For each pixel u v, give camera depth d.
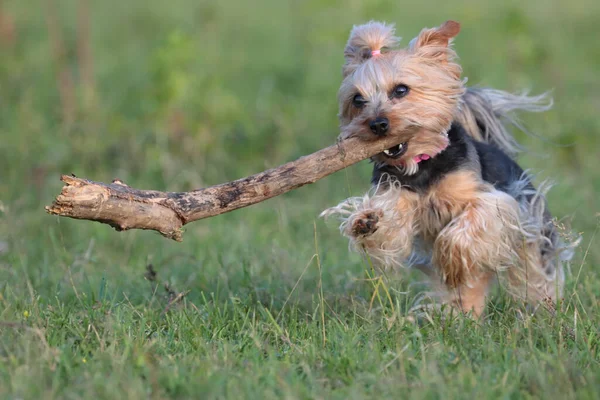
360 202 10.47
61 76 21.03
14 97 22.50
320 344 8.84
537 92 23.33
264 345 8.62
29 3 37.41
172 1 42.47
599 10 38.84
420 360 8.05
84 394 7.04
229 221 15.62
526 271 10.77
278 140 19.08
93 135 18.69
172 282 11.42
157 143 18.25
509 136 11.90
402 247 10.44
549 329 8.93
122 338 8.69
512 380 7.50
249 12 40.69
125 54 30.45
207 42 30.20
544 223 11.44
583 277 11.34
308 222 15.20
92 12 39.22
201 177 17.47
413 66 10.05
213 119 19.16
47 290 11.16
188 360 8.05
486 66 24.62
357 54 10.86
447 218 10.48
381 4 24.11
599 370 7.71
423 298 10.73
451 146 10.41
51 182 16.80
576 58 29.66
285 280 11.50
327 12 31.47
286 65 29.09
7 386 7.20
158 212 8.08
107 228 14.77
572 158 18.77
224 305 10.09
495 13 35.66
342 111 10.72
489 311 10.43
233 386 7.29
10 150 18.14
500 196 10.29
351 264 12.55
